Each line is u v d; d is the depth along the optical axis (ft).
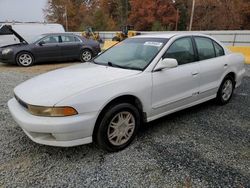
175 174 8.89
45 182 8.52
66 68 12.99
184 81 12.64
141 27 167.63
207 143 11.14
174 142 11.25
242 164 9.53
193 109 15.55
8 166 9.42
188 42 13.66
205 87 14.20
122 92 10.11
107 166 9.43
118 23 189.57
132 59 12.46
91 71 11.62
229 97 16.58
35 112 9.19
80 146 10.89
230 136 11.84
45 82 10.66
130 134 10.90
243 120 13.79
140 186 8.30
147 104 11.19
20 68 32.07
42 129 9.00
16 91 10.79
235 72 16.35
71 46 36.65
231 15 121.49
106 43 54.24
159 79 11.48
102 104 9.57
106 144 10.09
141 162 9.66
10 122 13.44
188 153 10.29
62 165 9.51
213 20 126.00
